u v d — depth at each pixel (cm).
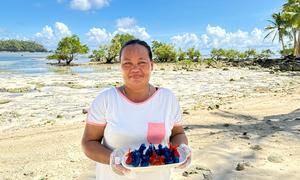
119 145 222
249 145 591
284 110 973
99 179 235
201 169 474
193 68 4122
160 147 209
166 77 2730
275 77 2655
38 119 1020
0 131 848
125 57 221
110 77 2789
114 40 6519
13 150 611
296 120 804
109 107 224
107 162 218
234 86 1958
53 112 1144
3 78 2625
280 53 6956
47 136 716
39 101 1414
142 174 215
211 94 1572
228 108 1045
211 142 617
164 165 204
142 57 220
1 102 1371
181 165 208
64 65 5603
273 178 442
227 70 3722
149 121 222
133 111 222
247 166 486
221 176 450
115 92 227
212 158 521
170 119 231
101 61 7131
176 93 1633
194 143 615
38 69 4231
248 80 2383
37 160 547
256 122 800
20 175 481
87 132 231
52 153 583
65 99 1470
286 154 540
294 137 641
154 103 226
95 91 1778
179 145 225
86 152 228
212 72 3375
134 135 220
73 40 6003
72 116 1059
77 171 492
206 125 780
